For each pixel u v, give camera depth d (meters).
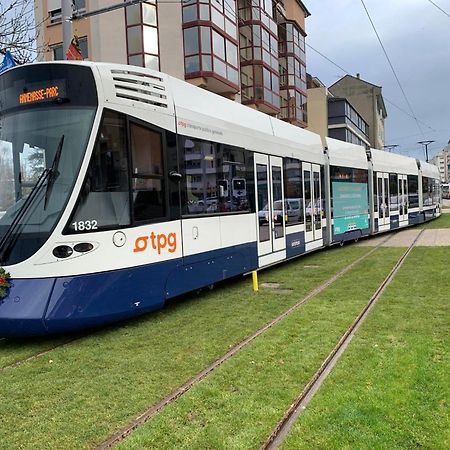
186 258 7.93
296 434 3.63
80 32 25.34
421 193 26.69
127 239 6.72
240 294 9.04
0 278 5.97
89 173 6.35
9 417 4.12
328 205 15.38
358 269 11.43
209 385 4.60
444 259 12.39
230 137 9.52
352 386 4.45
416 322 6.55
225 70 26.12
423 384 4.45
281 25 39.81
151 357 5.56
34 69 6.59
